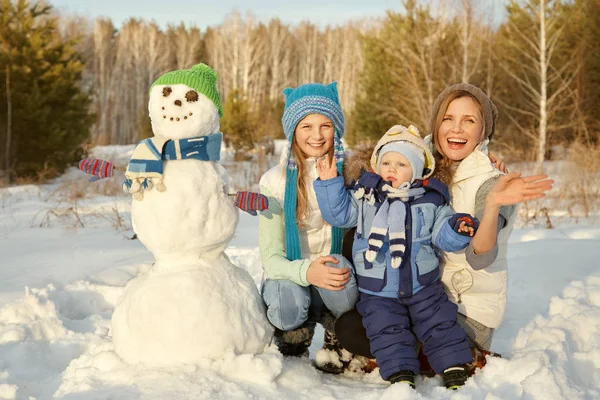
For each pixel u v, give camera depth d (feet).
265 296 9.20
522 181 8.11
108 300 13.70
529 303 13.12
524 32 62.49
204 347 8.40
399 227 8.89
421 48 60.08
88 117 57.82
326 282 8.67
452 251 8.82
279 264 9.21
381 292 8.96
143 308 8.51
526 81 63.46
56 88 52.26
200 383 8.02
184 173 8.74
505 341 10.87
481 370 8.84
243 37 171.73
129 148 81.30
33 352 9.93
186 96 8.95
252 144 71.00
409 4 61.93
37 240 20.62
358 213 9.32
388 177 9.23
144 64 181.47
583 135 58.03
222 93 169.78
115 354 8.83
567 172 35.12
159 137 8.98
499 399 7.63
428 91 60.13
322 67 197.98
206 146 9.01
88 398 7.81
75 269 15.74
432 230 9.12
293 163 9.71
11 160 50.88
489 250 8.52
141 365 8.49
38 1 55.21
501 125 65.31
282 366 8.73
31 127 51.42
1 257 17.33
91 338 10.61
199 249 8.86
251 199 8.93
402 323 8.89
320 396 8.25
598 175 32.65
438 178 9.48
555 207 28.30
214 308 8.50
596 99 61.31
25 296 12.39
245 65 157.38
